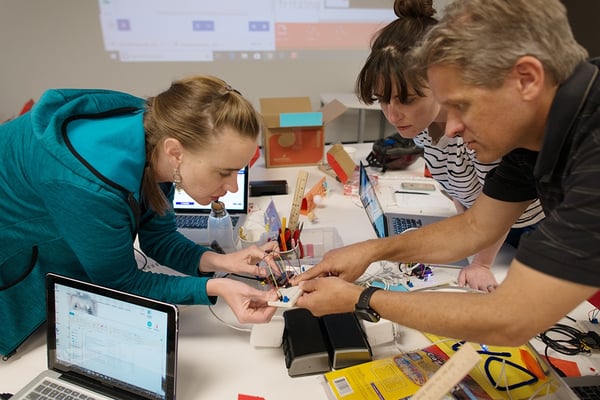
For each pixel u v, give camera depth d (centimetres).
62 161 79
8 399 83
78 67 299
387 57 95
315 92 343
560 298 56
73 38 290
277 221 140
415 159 192
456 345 91
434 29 62
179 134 82
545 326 60
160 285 94
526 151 80
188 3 293
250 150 86
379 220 138
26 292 93
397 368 85
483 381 81
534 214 123
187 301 95
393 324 94
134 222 88
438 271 119
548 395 77
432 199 155
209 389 84
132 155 85
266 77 328
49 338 85
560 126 58
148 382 79
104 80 307
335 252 101
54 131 82
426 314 69
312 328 91
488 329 63
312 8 312
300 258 121
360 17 322
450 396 78
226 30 307
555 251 55
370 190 152
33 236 89
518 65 55
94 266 86
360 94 107
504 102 58
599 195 53
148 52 303
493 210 91
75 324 83
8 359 93
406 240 100
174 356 75
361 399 78
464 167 127
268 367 90
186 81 87
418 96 98
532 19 54
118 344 80
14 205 86
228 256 109
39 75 297
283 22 312
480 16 56
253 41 314
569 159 60
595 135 56
